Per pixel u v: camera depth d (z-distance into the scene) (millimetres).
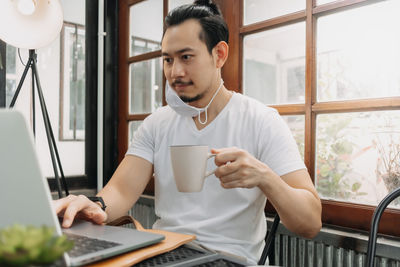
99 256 522
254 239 986
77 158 2057
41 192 449
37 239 248
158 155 1101
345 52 1216
